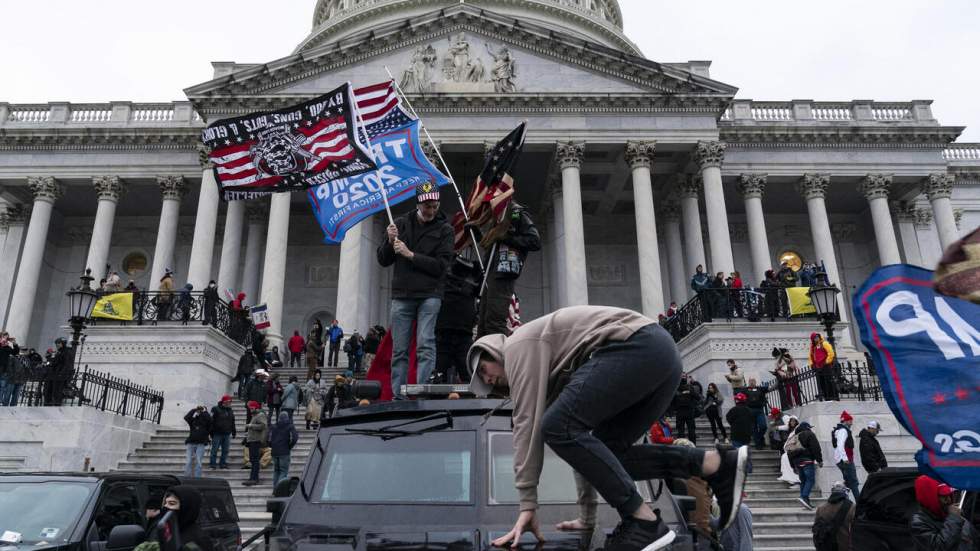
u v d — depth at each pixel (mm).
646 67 38500
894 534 8016
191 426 19016
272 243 36844
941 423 4930
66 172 42438
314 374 27984
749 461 3482
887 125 42250
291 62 38375
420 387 5637
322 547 4191
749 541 8562
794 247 47594
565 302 37969
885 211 41531
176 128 42312
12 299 40969
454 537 4176
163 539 6816
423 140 37812
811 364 21859
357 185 10062
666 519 4656
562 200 39281
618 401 3277
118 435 21391
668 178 43250
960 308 5148
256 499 17656
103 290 29109
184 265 46594
